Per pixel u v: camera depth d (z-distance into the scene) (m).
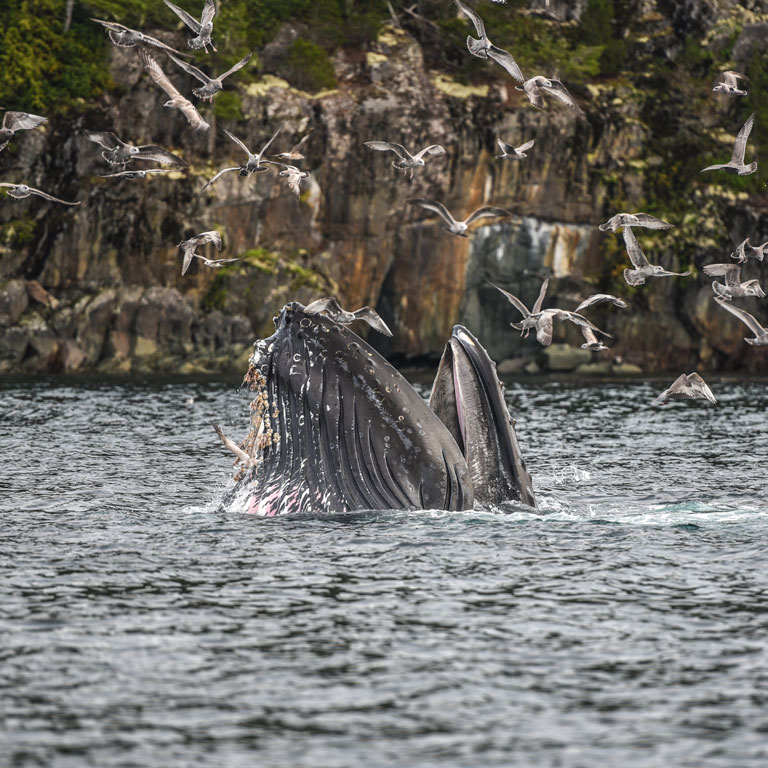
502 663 53.88
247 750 44.53
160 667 53.12
